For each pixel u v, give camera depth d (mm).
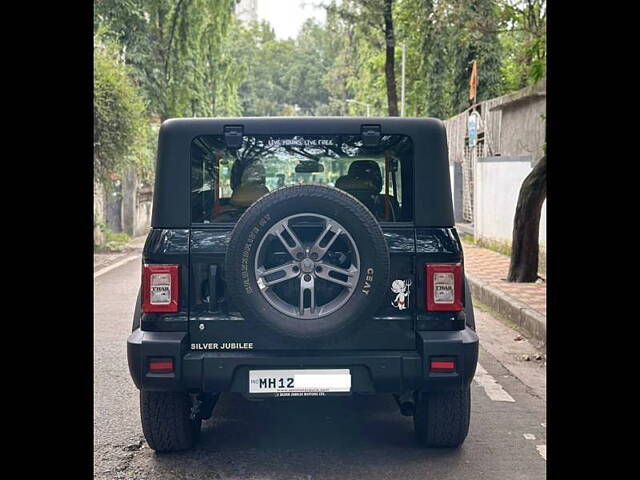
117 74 18328
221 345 4715
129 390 6816
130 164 20734
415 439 5453
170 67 26234
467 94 29953
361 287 4465
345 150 5094
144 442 5457
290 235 4484
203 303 4730
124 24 24703
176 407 4996
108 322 10227
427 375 4656
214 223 4797
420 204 4805
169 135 4844
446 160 4863
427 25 23203
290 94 97250
